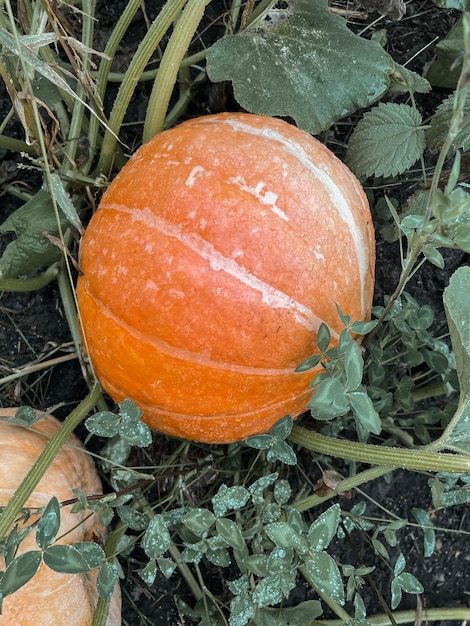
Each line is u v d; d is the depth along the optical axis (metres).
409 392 0.56
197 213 0.39
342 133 0.63
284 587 0.45
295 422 0.57
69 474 0.48
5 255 0.50
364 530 0.55
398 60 0.65
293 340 0.40
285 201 0.39
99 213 0.43
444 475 0.52
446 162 0.63
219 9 0.62
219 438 0.45
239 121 0.43
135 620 0.60
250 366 0.40
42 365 0.58
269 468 0.59
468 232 0.34
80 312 0.44
